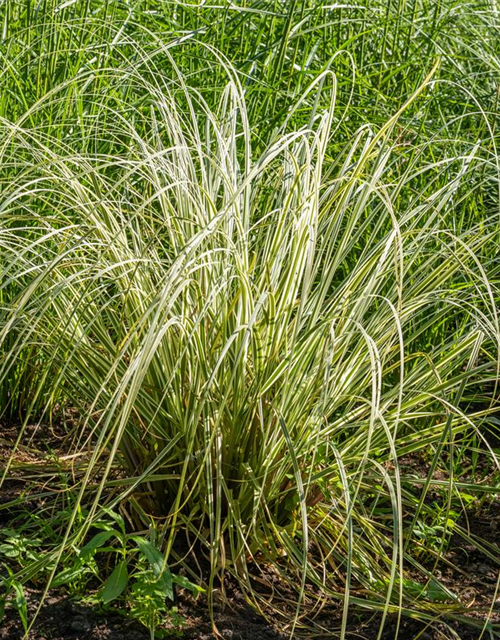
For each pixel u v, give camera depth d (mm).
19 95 3688
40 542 2441
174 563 2486
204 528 2621
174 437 2451
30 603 2344
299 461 2598
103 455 2945
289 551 2539
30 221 3359
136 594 2275
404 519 2959
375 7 4793
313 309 2662
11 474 3014
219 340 2539
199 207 2701
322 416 2406
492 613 2510
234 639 2295
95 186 2805
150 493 2641
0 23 4020
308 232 2426
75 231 2639
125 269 2572
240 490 2562
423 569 2588
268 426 2484
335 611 2477
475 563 2816
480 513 3107
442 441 2338
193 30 4184
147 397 2570
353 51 4398
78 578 2389
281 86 4207
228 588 2506
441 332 3730
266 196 3463
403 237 3102
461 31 5129
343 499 2787
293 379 2527
